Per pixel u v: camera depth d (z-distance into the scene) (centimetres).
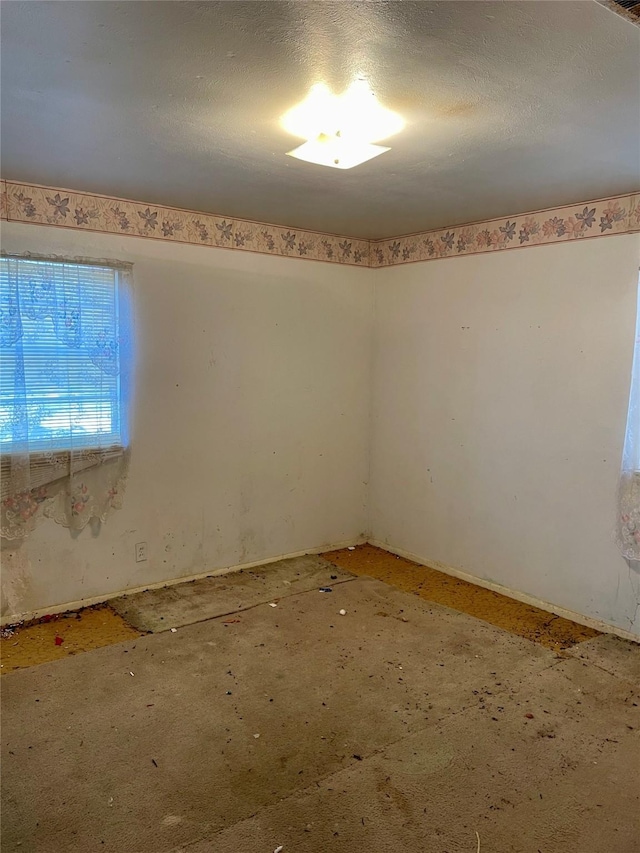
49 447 318
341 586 380
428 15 138
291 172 266
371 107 192
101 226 321
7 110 197
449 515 404
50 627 315
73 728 230
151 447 354
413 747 222
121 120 205
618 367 307
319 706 247
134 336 339
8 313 296
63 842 177
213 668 276
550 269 334
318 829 183
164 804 193
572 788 203
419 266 411
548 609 347
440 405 404
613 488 313
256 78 173
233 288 376
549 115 198
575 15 138
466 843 179
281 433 411
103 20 142
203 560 386
